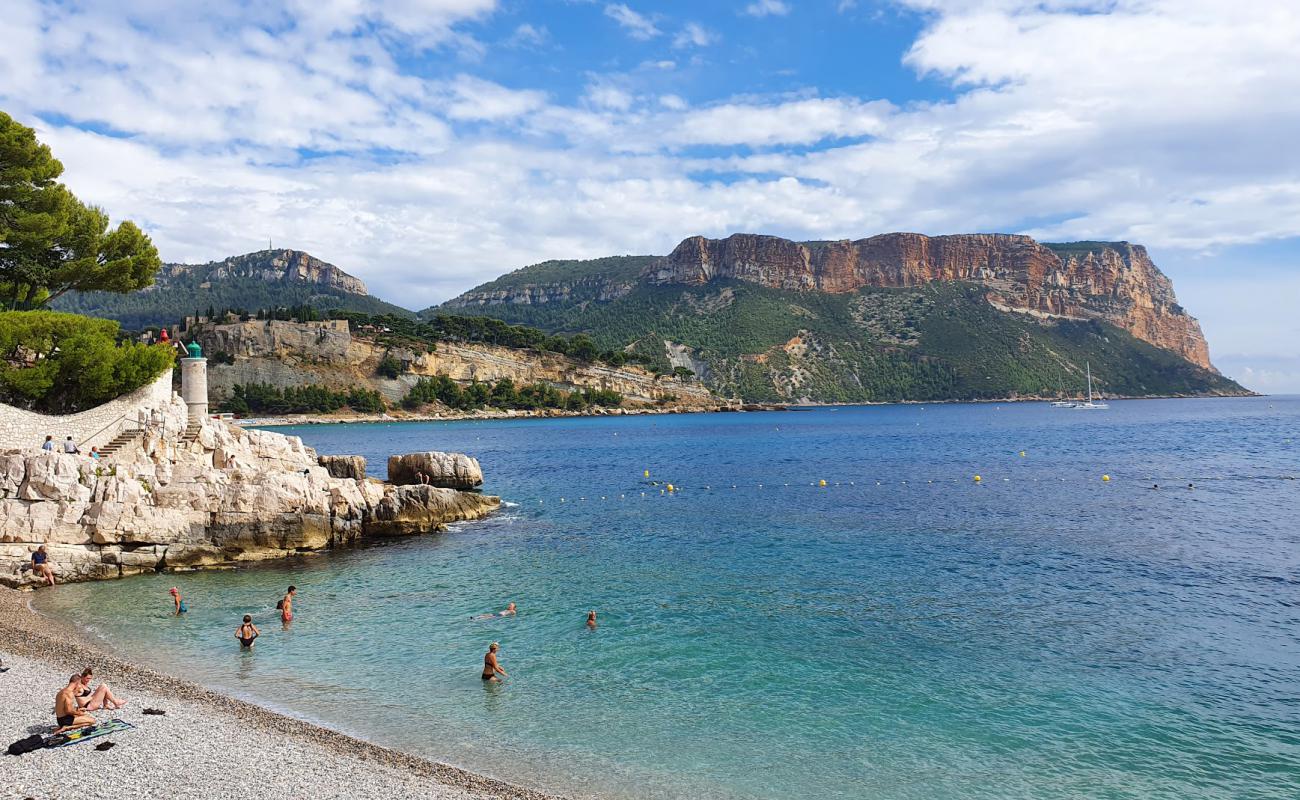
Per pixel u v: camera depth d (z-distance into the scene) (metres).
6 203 60.09
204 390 57.47
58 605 34.88
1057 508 60.88
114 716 21.27
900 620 32.38
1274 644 28.94
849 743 21.66
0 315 53.75
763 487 78.31
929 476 85.56
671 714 23.44
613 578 39.72
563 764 20.27
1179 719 22.95
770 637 30.33
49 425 46.88
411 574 40.88
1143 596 35.41
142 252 67.12
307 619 32.84
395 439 170.25
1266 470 85.38
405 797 17.41
